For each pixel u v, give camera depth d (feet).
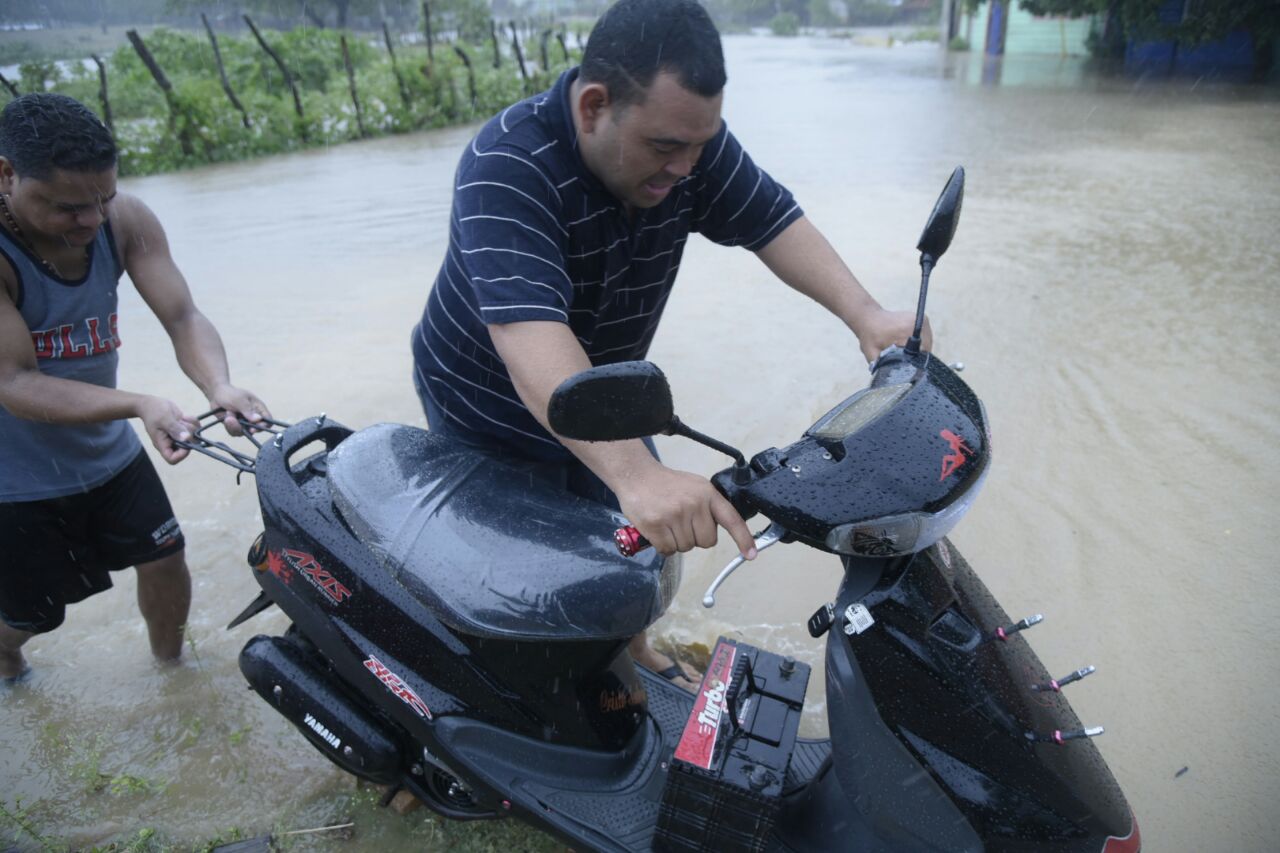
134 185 36.04
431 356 7.50
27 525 8.32
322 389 15.66
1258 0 54.60
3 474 8.09
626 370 4.36
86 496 8.58
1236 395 14.07
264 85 52.03
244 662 7.34
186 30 63.93
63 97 7.28
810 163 34.32
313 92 50.06
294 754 8.64
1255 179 28.73
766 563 10.91
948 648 5.41
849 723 5.74
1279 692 8.41
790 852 6.20
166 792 8.24
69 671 9.83
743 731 6.20
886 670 5.47
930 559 5.57
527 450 7.63
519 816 6.57
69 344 8.14
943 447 5.12
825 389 14.96
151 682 9.65
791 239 7.23
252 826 7.84
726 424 13.91
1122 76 59.82
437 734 6.61
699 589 10.50
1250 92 49.42
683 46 5.15
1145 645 9.06
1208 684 8.54
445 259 7.16
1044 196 27.71
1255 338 16.26
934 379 5.58
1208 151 33.60
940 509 5.01
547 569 6.18
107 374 8.64
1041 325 17.26
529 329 5.57
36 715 9.21
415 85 50.21
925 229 5.87
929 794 5.59
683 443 13.42
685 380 15.52
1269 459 12.19
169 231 27.25
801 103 51.75
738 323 18.15
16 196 7.25
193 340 8.89
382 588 6.68
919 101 51.24
